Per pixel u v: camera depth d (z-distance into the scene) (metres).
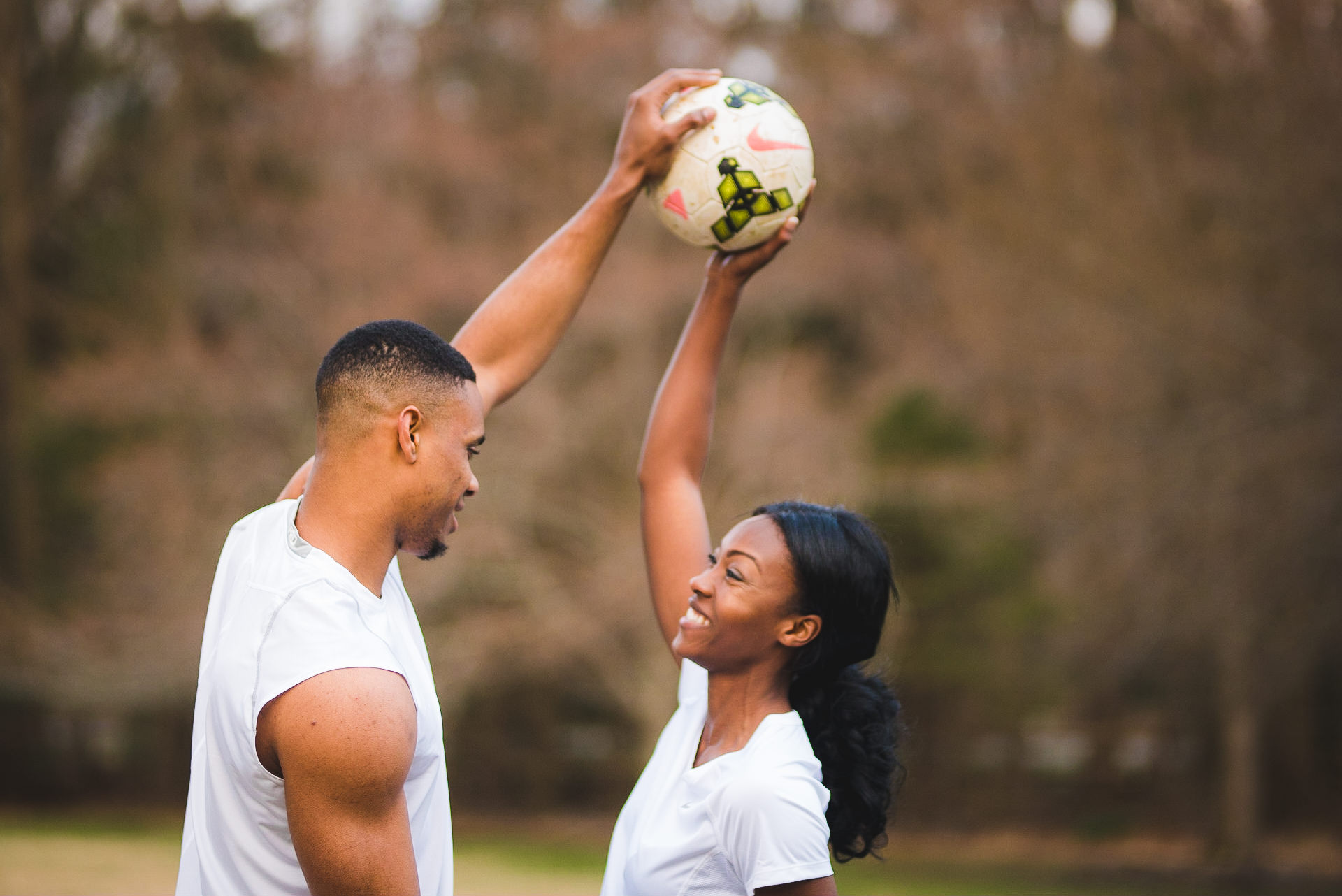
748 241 3.40
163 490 24.47
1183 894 19.05
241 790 2.48
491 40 28.81
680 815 2.87
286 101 26.94
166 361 25.03
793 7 29.70
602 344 25.78
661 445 3.53
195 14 28.50
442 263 25.41
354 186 26.56
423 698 2.63
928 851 24.75
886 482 24.92
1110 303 21.19
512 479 24.45
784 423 24.22
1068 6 25.22
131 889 13.98
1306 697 25.97
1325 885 20.28
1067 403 21.92
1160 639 20.97
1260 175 19.89
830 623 3.02
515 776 30.16
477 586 24.98
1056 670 24.97
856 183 27.45
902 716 3.33
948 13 26.16
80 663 24.47
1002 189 23.48
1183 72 21.50
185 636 24.27
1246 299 19.97
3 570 27.12
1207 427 19.91
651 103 3.37
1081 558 21.11
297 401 24.80
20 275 28.30
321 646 2.41
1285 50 20.11
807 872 2.68
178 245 27.52
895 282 26.91
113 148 29.28
